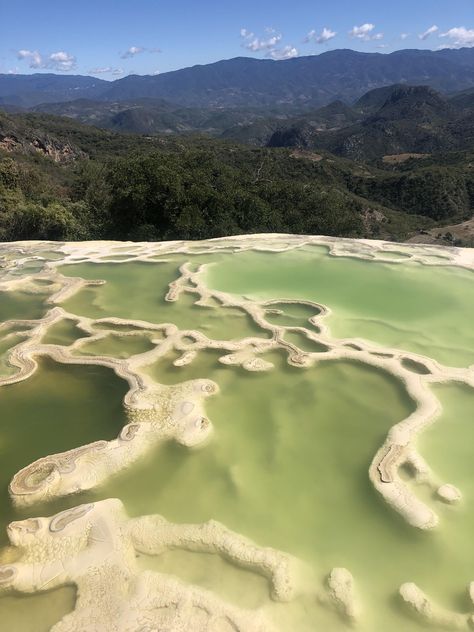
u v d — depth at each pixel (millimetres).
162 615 3738
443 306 9227
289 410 6266
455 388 6531
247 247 13383
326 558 4270
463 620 3723
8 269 12172
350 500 4883
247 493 4980
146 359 7480
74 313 9391
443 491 4840
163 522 4574
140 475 5211
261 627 3652
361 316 8906
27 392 6832
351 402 6391
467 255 11891
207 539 4391
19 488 5016
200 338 8062
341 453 5512
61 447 5711
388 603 3889
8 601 3938
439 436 5684
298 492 4992
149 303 9773
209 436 5754
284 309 9250
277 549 4328
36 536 4410
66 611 3830
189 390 6578
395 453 5375
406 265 11484
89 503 4805
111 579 4027
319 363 7234
